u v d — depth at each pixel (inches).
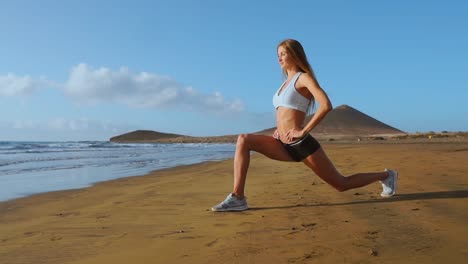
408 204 156.6
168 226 140.7
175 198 208.8
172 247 111.2
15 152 952.3
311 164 167.0
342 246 102.7
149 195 225.1
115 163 556.4
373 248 99.9
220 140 3617.1
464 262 87.3
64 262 103.3
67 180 334.0
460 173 249.4
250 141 164.4
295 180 261.1
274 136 170.6
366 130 4421.8
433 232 113.0
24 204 211.5
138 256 104.3
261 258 96.3
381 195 179.9
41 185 299.6
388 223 126.4
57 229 144.6
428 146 742.5
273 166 394.0
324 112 151.6
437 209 144.8
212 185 263.1
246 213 156.9
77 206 200.1
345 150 707.4
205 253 103.3
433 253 94.1
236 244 109.7
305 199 181.3
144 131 4972.9
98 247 116.3
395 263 88.6
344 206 159.8
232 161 561.6
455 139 1364.4
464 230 113.7
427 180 219.6
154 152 992.2
